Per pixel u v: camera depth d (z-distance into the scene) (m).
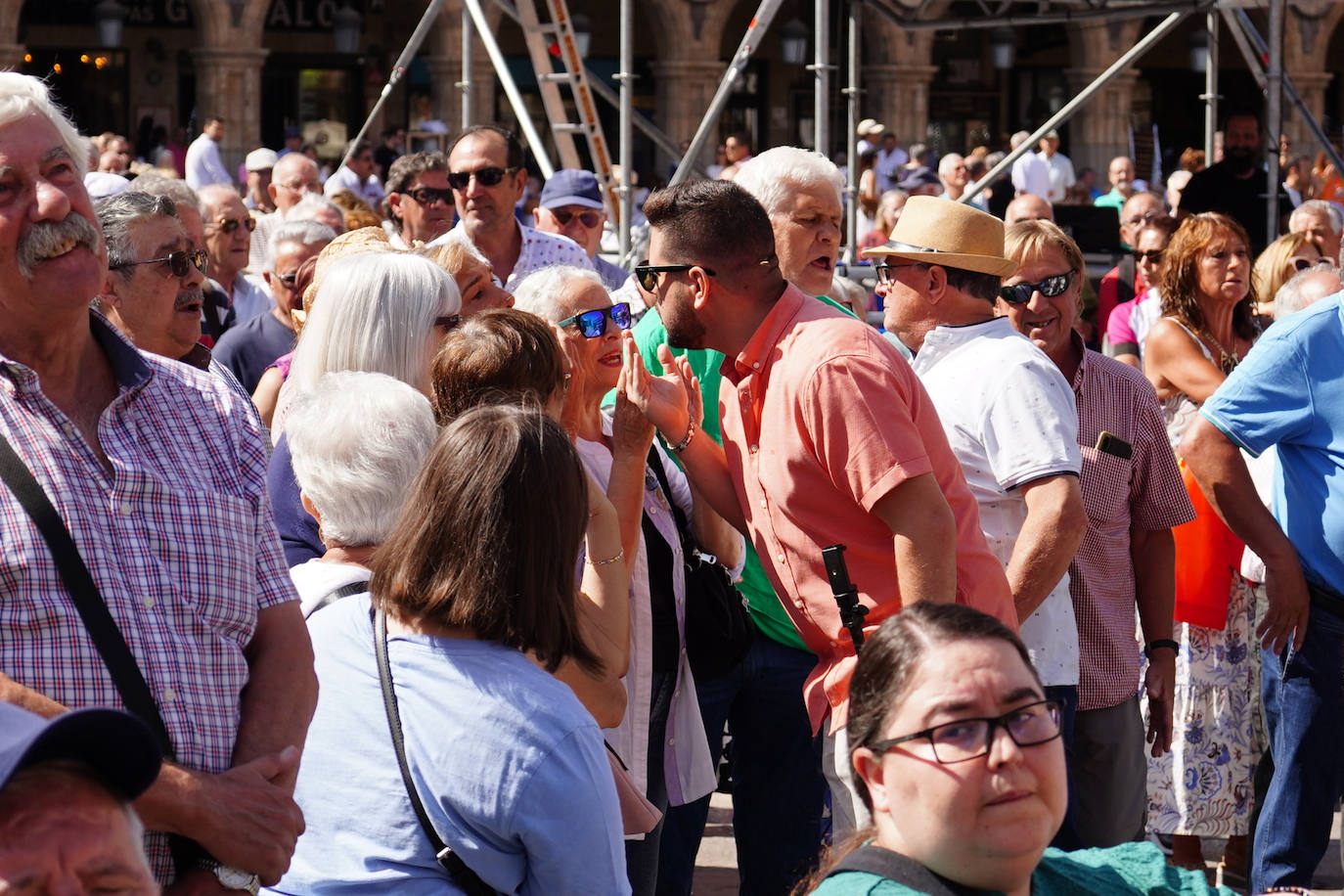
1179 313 6.69
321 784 2.96
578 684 3.67
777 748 4.98
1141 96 36.41
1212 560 6.02
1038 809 2.37
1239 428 5.11
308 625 3.13
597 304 4.59
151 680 2.73
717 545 4.76
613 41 33.69
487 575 2.91
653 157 33.34
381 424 3.39
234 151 30.70
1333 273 6.30
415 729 2.90
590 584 3.81
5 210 2.79
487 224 7.78
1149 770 6.23
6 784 1.89
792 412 3.79
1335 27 36.78
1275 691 5.68
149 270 5.04
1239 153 12.46
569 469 3.00
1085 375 5.21
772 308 3.96
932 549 3.66
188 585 2.84
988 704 2.38
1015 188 23.14
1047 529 4.20
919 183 19.31
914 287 4.48
